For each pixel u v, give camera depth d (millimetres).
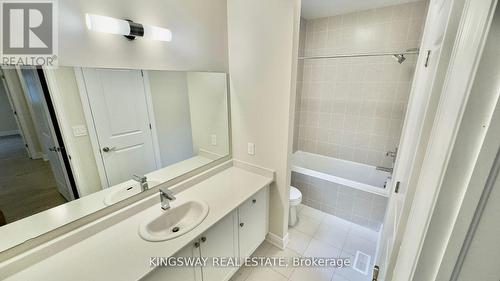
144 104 1518
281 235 2133
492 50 298
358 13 2758
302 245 2203
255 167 2076
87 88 1250
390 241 1132
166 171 1718
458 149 341
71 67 1175
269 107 1852
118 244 1192
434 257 400
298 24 1603
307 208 2793
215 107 1987
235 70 1986
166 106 1648
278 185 1997
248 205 1771
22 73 1046
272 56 1724
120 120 1416
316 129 3502
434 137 523
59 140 1188
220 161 2141
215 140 2055
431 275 412
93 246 1181
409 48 2521
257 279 1841
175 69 1645
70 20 1127
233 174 2072
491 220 319
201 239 1349
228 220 1566
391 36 2607
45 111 1130
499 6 287
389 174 2951
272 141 1917
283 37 1624
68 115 1207
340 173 3387
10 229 1054
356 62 2910
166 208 1502
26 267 1053
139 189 1530
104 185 1376
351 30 2854
